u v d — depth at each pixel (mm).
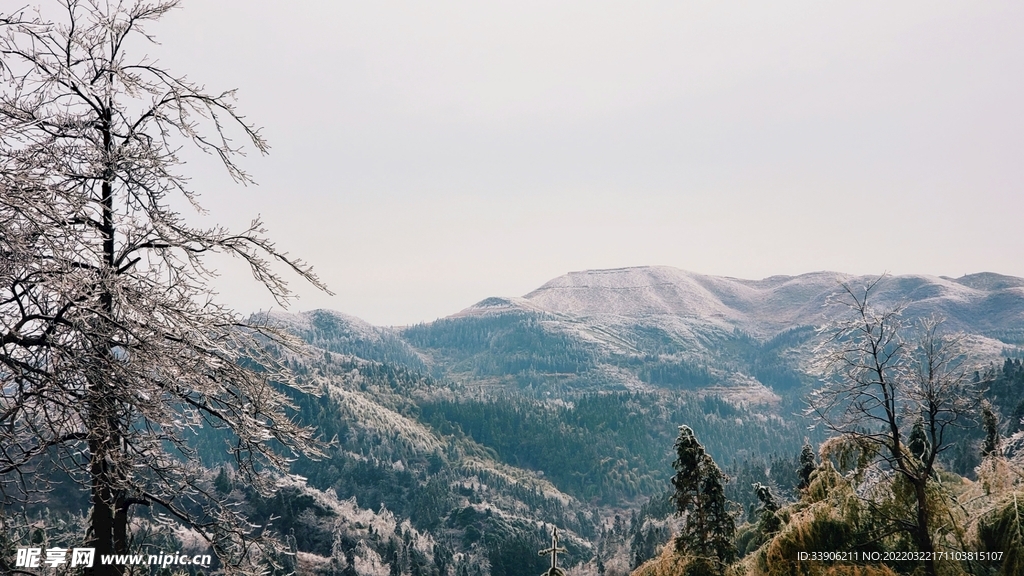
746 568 18422
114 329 8352
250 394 10055
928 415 15367
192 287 10008
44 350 8312
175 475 9742
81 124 9664
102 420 8180
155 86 10250
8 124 8672
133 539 10766
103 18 9906
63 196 8188
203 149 10930
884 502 15688
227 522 10273
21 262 7742
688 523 21828
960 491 20234
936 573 14438
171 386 8781
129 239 9578
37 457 8648
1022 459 17344
